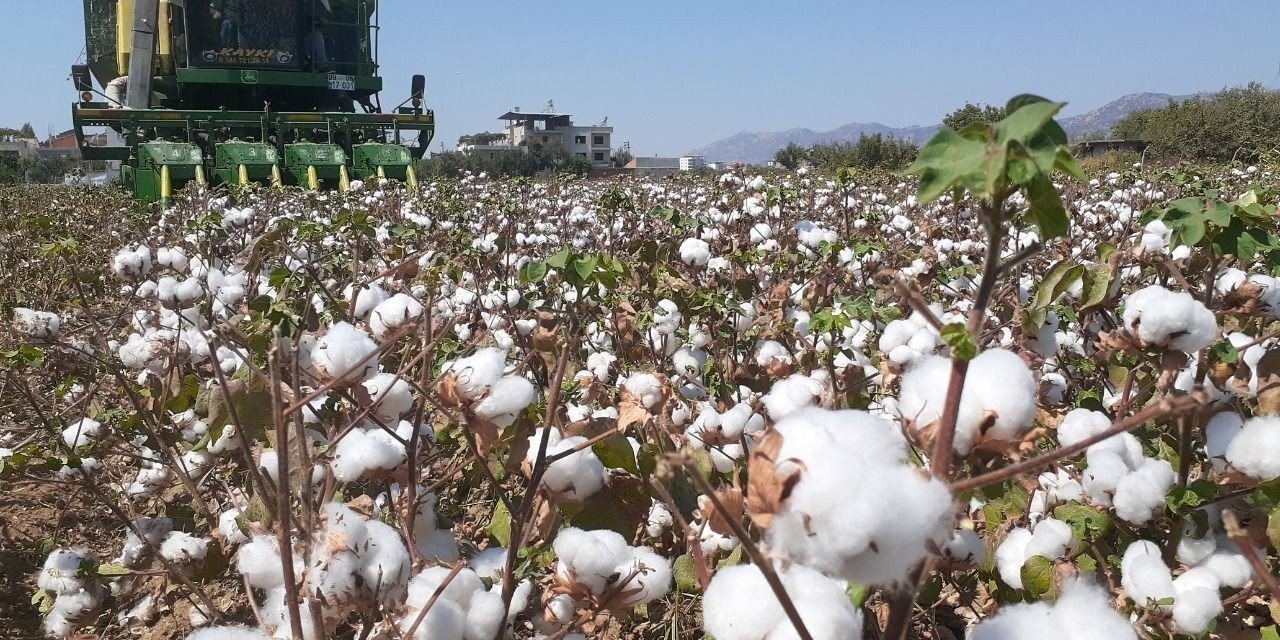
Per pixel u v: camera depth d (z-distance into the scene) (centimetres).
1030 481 196
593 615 177
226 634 148
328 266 461
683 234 594
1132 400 242
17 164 5325
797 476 94
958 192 112
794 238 517
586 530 184
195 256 528
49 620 257
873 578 95
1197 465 258
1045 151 95
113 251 772
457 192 1176
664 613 265
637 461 196
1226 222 204
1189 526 190
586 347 372
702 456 219
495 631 167
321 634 151
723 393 309
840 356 305
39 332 344
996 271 105
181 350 293
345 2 1723
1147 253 292
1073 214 577
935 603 230
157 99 1702
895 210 748
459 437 245
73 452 290
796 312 378
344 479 195
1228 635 180
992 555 204
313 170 1425
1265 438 171
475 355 185
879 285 375
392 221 778
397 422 221
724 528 155
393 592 151
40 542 350
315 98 1719
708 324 368
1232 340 222
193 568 250
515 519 181
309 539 156
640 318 349
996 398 116
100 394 390
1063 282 242
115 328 497
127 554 267
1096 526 193
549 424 178
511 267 527
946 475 106
